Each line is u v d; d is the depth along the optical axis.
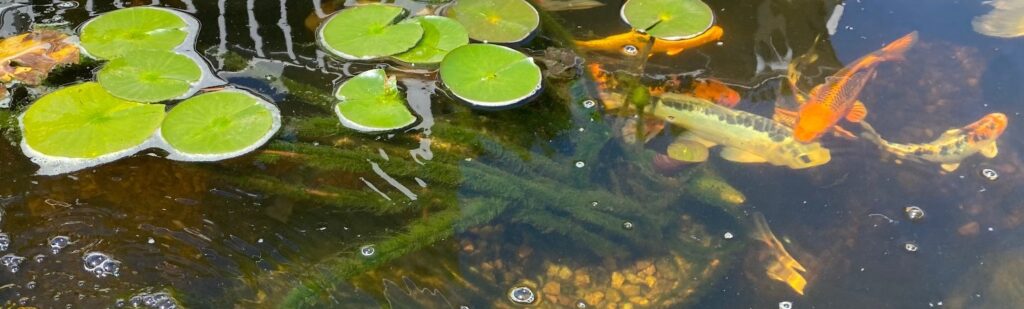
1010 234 2.17
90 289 2.01
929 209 2.19
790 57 2.40
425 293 2.05
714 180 2.20
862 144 2.27
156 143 2.16
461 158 2.19
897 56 2.41
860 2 2.55
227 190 2.12
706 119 2.27
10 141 2.14
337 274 2.05
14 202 2.08
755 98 2.31
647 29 2.42
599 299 2.09
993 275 2.12
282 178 2.14
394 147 2.20
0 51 2.25
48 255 2.04
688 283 2.11
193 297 2.02
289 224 2.10
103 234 2.06
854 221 2.17
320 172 2.16
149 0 2.41
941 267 2.13
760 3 2.53
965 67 2.40
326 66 2.31
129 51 2.28
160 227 2.08
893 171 2.23
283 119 2.22
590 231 2.14
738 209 2.18
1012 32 2.47
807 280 2.11
